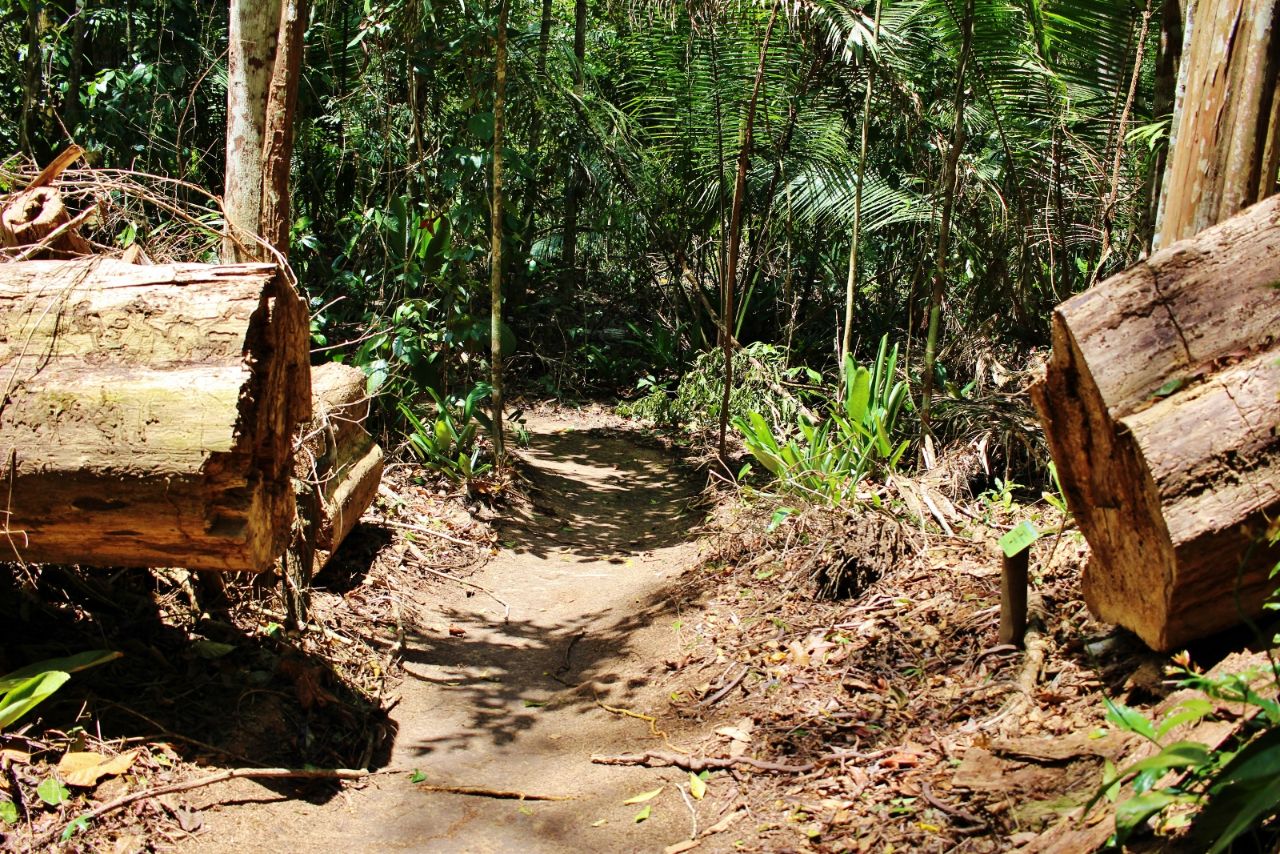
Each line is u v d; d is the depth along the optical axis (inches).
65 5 342.3
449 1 283.9
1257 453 109.7
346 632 181.6
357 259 307.3
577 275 419.5
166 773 130.4
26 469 121.6
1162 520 111.5
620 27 353.1
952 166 224.5
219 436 120.8
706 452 310.0
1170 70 225.1
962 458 219.6
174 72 304.2
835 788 127.4
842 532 194.2
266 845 124.2
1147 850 95.0
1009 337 303.7
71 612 151.9
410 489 250.8
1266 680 105.1
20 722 128.6
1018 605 144.5
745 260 382.9
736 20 309.4
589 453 320.5
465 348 293.6
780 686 157.1
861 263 363.9
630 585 221.1
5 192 176.2
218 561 128.6
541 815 135.6
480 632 196.7
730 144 338.6
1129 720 98.0
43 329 127.6
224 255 176.9
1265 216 120.0
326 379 211.8
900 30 302.4
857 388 233.3
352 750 149.1
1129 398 115.6
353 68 348.2
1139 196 274.5
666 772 141.6
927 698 142.5
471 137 313.4
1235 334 116.5
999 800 114.7
